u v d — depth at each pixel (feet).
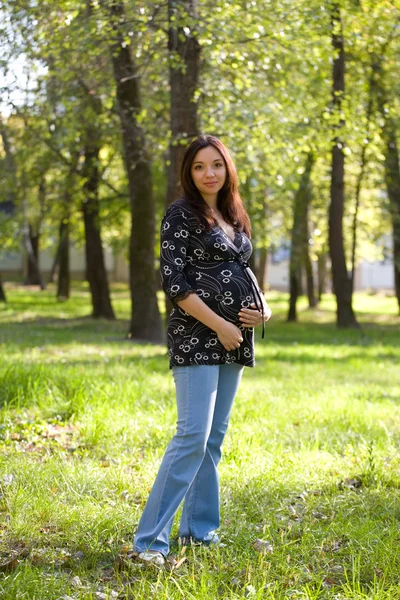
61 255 114.11
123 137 53.01
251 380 37.70
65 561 13.37
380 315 105.09
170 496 13.38
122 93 49.90
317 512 16.30
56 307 99.19
